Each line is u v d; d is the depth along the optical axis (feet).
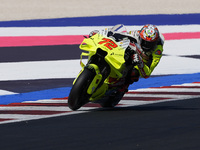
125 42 99.86
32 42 215.92
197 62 179.52
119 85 104.94
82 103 98.68
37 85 137.28
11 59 179.22
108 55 96.27
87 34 237.86
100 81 98.48
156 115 98.63
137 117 96.84
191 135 81.05
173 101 115.55
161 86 137.18
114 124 90.02
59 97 121.80
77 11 331.98
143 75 102.47
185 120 93.25
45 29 251.60
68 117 97.50
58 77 149.69
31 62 173.78
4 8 344.28
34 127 88.12
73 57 185.16
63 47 205.98
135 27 257.34
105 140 77.71
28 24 269.23
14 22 276.82
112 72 101.09
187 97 120.47
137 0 402.52
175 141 77.10
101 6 361.30
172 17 304.50
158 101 115.96
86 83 95.50
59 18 295.89
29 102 115.24
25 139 78.79
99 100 103.65
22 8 346.13
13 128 87.45
